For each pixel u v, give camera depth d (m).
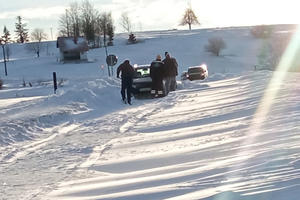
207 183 6.16
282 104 14.07
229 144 9.16
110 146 10.74
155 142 10.77
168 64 25.06
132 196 6.18
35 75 79.75
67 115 16.36
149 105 19.30
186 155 8.76
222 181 6.09
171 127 12.91
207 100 19.27
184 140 10.57
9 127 12.80
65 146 11.08
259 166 6.56
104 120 15.27
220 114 14.09
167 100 20.92
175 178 6.96
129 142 11.08
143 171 7.99
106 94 21.94
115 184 7.15
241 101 17.03
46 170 8.68
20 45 149.88
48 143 11.66
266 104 14.70
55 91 26.31
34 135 12.87
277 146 7.96
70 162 9.29
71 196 6.71
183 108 17.23
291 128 9.82
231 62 87.19
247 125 11.31
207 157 8.33
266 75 30.89
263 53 85.56
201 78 40.03
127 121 14.76
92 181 7.59
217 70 75.31
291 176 5.62
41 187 7.41
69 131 13.47
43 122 14.60
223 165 7.21
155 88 22.88
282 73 33.16
